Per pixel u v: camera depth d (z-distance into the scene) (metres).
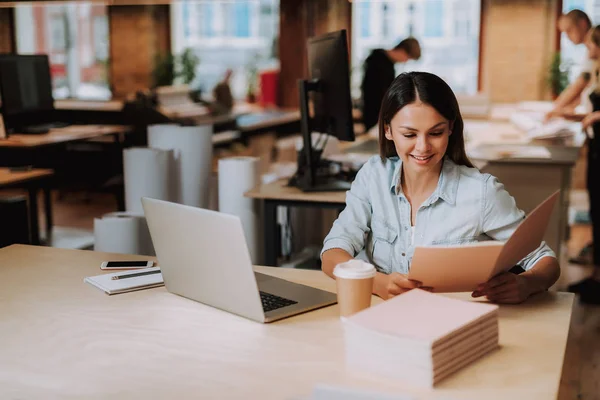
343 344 1.63
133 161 3.89
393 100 1.92
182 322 1.78
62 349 1.63
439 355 1.40
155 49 8.99
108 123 7.69
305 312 1.84
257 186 3.62
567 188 5.03
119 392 1.42
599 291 4.38
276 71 8.96
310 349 1.60
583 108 6.04
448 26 8.20
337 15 8.59
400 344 1.41
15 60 5.85
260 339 1.67
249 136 7.52
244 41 9.24
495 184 2.05
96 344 1.66
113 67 9.05
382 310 1.54
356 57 8.62
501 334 1.67
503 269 1.82
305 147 3.41
